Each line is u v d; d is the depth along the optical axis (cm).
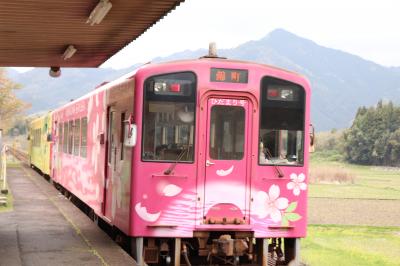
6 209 1473
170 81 857
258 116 884
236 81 877
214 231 877
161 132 854
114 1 862
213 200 865
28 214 1379
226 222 867
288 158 900
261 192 882
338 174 5656
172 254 875
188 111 862
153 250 875
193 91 863
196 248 914
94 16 882
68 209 1483
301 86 905
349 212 2795
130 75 921
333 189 4491
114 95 1026
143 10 918
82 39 1161
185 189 857
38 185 2300
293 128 902
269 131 891
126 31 1083
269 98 891
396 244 1791
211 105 871
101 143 1136
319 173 5750
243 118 881
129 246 1016
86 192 1348
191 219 858
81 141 1478
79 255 892
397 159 10512
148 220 849
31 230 1140
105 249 942
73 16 951
